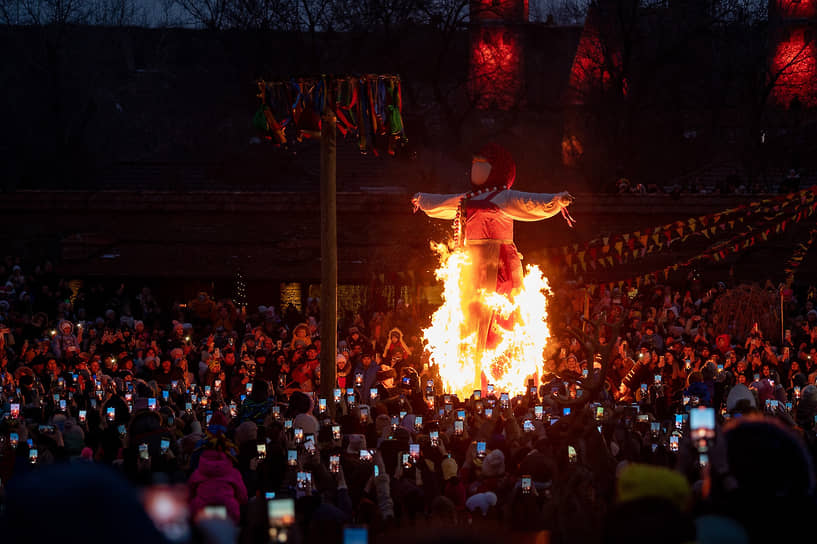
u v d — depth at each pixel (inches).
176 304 1045.2
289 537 187.9
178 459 345.4
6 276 1186.0
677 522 107.8
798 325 870.4
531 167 1887.3
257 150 1750.7
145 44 2226.9
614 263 1211.2
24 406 512.1
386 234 1256.2
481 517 270.2
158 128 2034.9
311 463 319.9
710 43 1904.5
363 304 1270.9
